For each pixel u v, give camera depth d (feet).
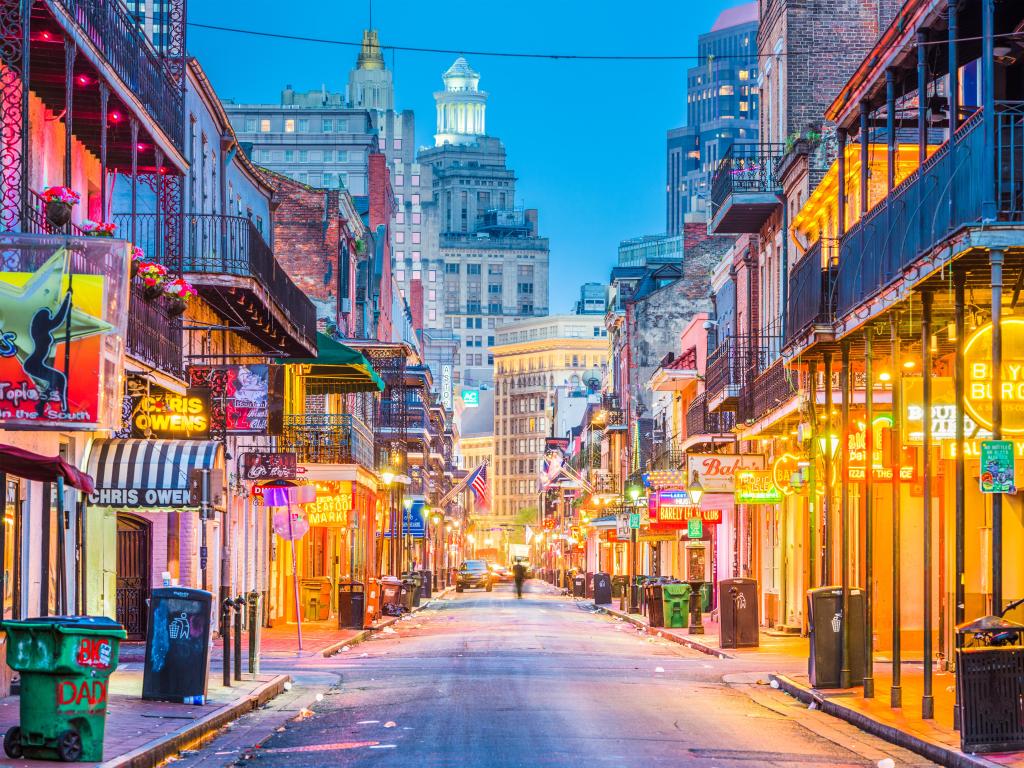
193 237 121.29
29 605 80.02
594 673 102.37
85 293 67.62
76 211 96.84
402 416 270.26
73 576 89.04
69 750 52.34
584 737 64.18
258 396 115.44
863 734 67.31
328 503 169.48
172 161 102.78
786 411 134.62
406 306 428.56
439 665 109.50
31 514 80.48
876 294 73.15
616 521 321.11
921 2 67.56
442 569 401.29
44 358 67.00
